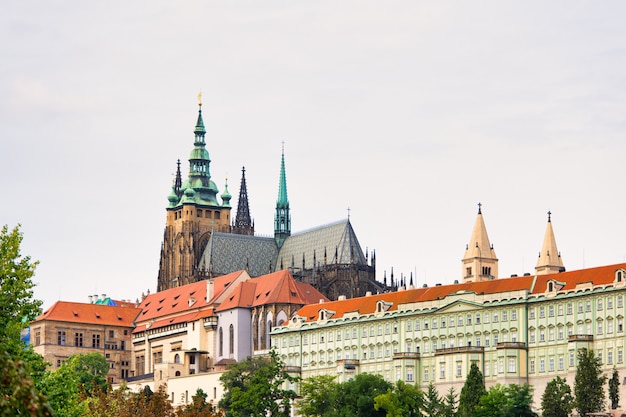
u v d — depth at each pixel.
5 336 133.88
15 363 65.88
